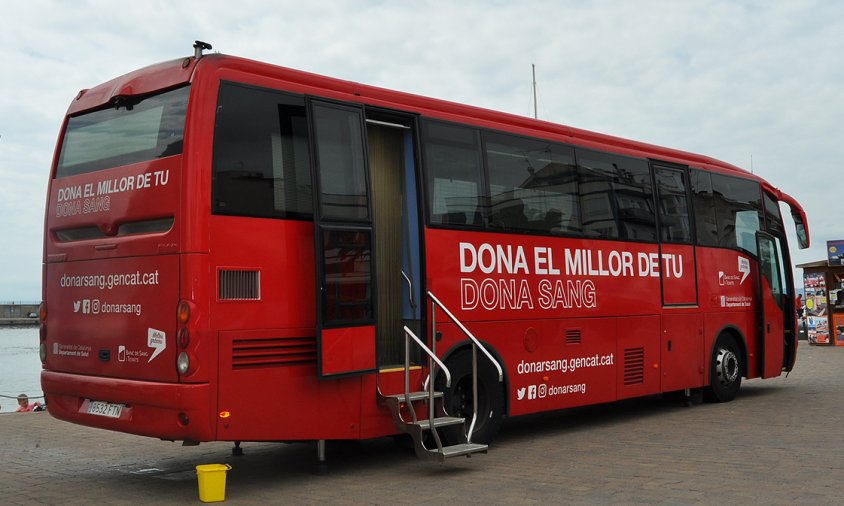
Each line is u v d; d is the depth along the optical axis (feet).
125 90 25.23
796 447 29.76
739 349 46.29
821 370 63.93
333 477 26.61
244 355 23.39
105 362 24.86
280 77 25.39
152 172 23.89
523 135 33.58
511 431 36.27
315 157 25.25
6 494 24.40
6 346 225.15
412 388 28.12
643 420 38.86
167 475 27.45
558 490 23.44
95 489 25.12
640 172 39.78
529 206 33.37
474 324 30.37
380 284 28.55
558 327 34.09
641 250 39.04
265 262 24.07
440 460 25.93
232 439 23.08
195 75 23.54
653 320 39.42
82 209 26.32
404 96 29.35
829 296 93.81
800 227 51.96
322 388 25.20
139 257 23.91
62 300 26.76
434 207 29.45
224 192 23.40
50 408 27.02
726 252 45.09
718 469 25.89
